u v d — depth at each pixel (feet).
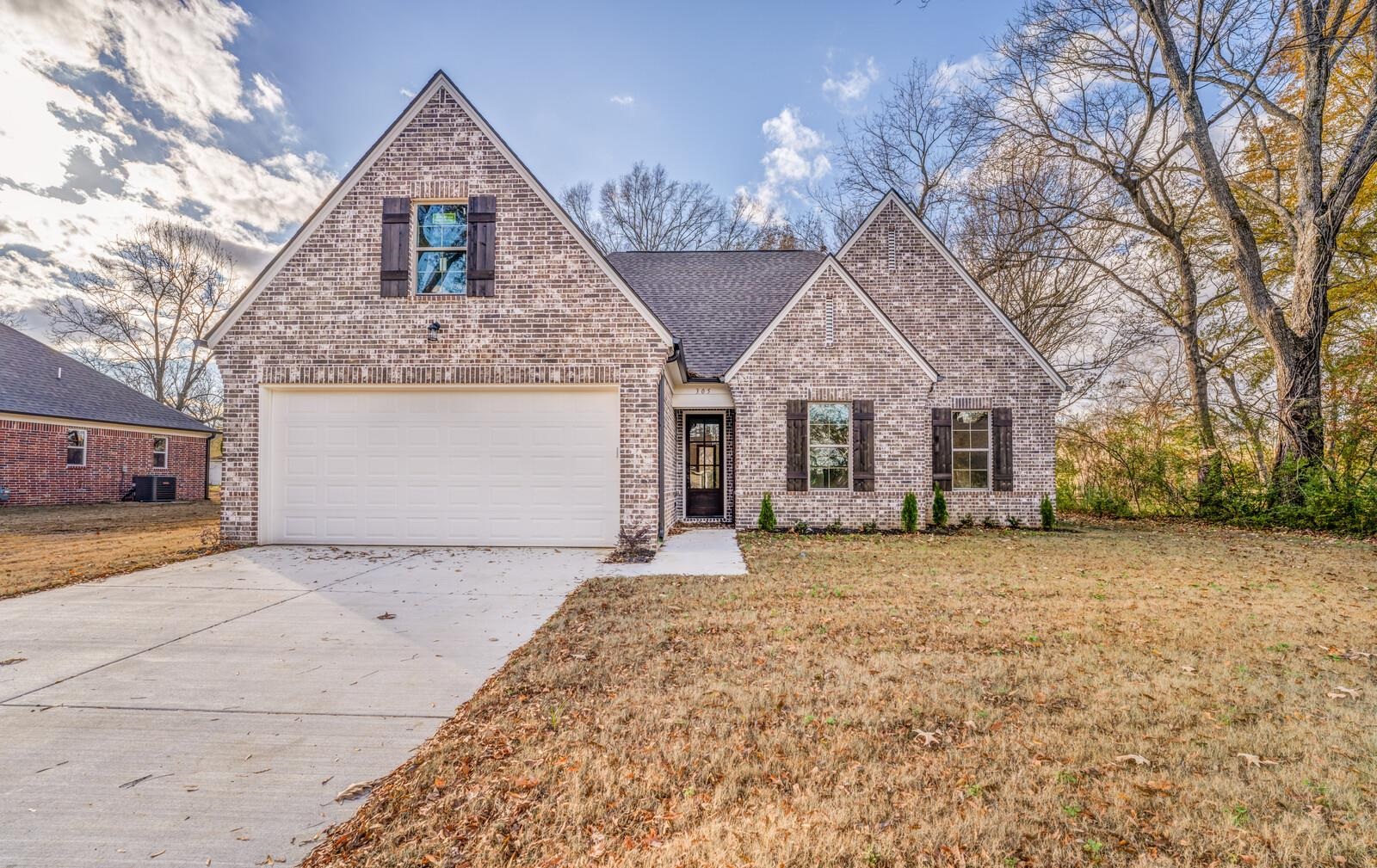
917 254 46.57
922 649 16.60
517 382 33.37
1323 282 46.11
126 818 9.23
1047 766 10.49
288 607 21.24
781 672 14.80
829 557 31.37
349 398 34.04
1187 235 57.93
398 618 20.04
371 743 11.59
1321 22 45.60
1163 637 17.70
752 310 51.08
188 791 9.96
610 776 10.10
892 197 47.03
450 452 33.94
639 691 13.61
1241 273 48.88
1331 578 26.53
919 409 43.24
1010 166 64.28
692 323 49.55
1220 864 8.11
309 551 32.12
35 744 11.52
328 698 13.69
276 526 33.86
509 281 33.53
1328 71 45.65
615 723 12.08
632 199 109.91
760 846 8.31
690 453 47.85
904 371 43.27
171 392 116.26
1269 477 48.01
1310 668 15.33
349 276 33.65
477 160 33.73
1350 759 10.80
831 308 43.50
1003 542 37.24
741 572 27.32
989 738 11.50
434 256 34.35
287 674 15.07
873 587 24.17
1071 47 53.78
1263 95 47.60
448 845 8.43
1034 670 14.92
